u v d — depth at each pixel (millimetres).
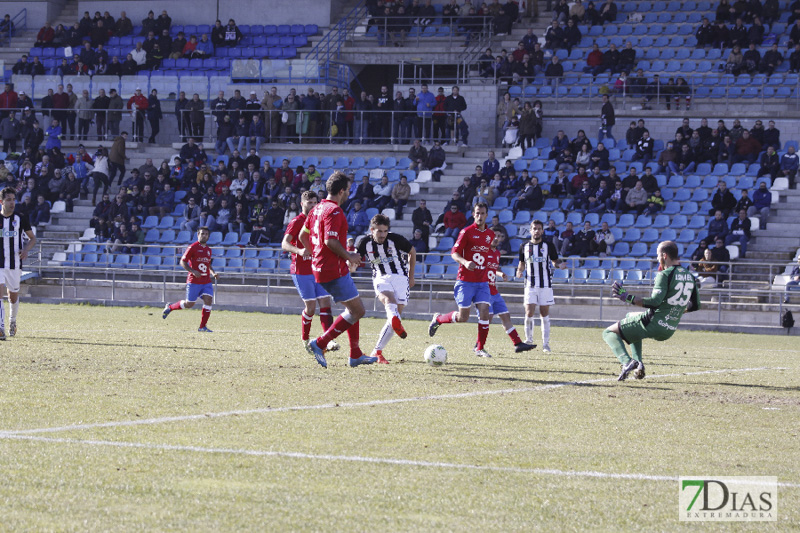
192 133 49188
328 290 14523
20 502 6668
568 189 40531
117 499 6828
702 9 52781
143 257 39219
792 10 49781
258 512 6605
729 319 31781
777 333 29781
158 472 7613
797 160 40500
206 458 8133
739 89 47125
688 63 48938
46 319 26594
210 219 40594
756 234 37469
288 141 48906
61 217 44406
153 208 42406
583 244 35812
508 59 48906
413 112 46906
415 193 43188
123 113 51594
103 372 13602
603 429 10203
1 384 11922
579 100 48344
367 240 16516
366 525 6383
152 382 12680
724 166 41219
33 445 8398
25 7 60156
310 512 6645
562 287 33219
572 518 6723
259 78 51969
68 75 52969
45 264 39688
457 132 47406
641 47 50594
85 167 45562
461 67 55219
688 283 13906
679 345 24031
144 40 56594
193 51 55031
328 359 16516
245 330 24875
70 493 6934
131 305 35688
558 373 15602
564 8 51938
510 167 41469
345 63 54312
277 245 39469
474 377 14602
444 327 29359
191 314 32219
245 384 12789
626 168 42188
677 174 41312
